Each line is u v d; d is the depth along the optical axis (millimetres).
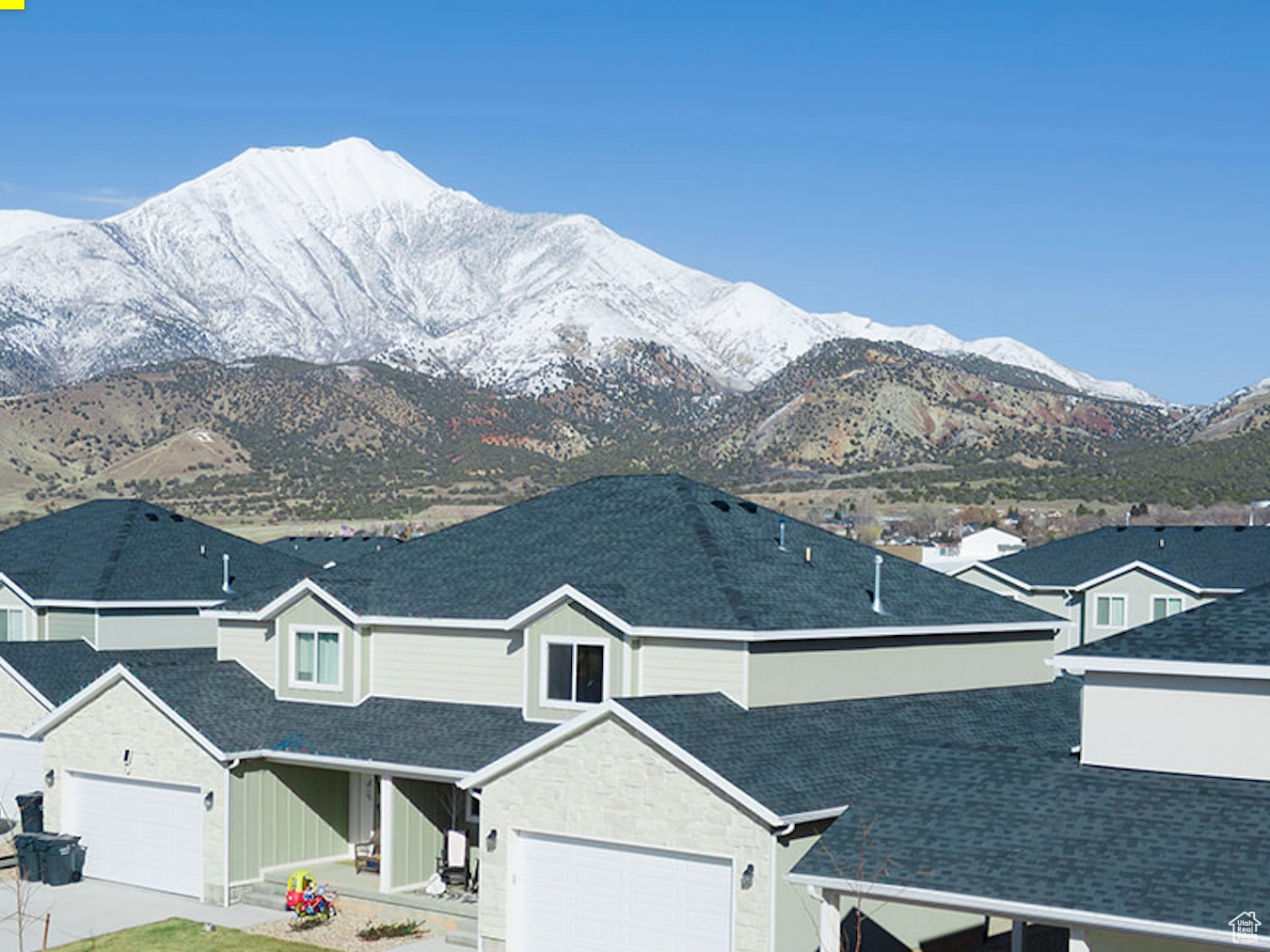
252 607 31766
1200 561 54375
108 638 37531
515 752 23047
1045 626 32125
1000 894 17578
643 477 33750
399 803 27172
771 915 20516
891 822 19641
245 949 24234
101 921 26219
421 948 24406
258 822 28141
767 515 33281
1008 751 21484
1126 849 17984
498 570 30391
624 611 26422
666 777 21703
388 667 29812
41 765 33469
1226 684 19578
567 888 22844
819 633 26328
